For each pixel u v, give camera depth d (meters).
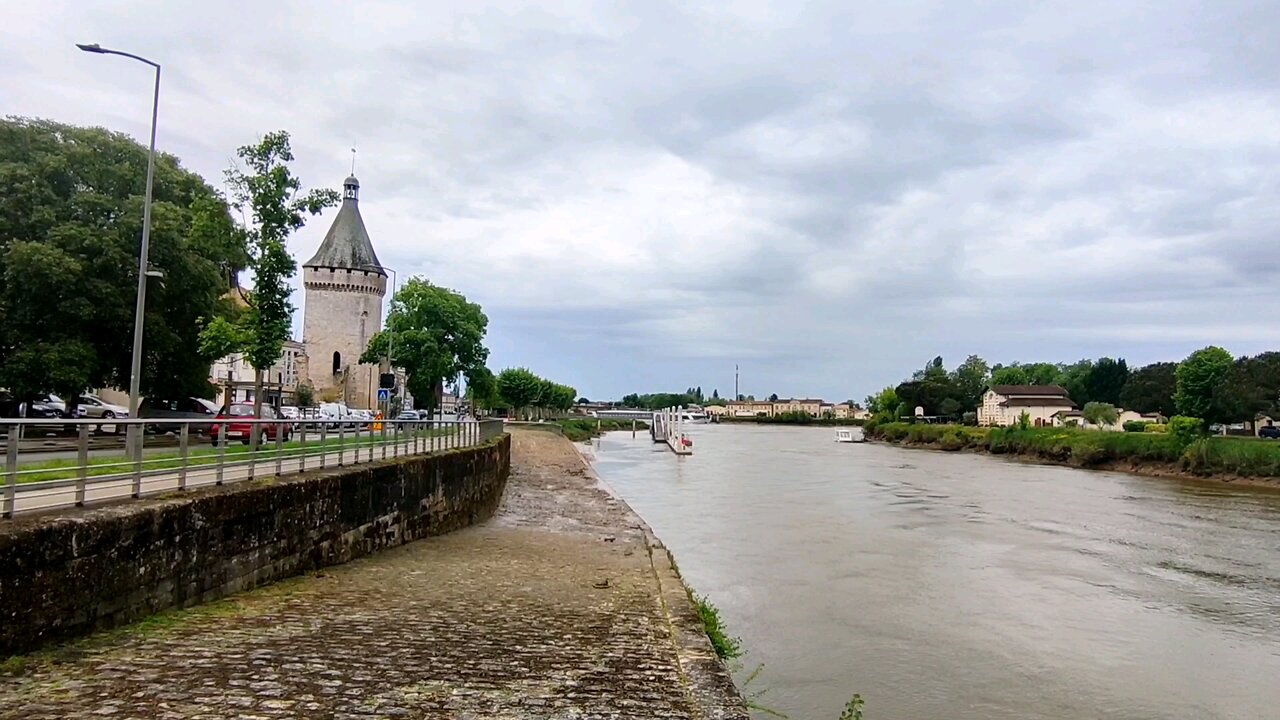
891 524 33.88
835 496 45.00
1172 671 15.37
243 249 27.27
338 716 7.16
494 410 128.62
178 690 7.52
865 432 142.00
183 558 10.61
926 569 24.33
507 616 12.30
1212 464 59.81
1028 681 14.66
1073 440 77.88
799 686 14.06
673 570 18.45
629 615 13.10
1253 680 14.91
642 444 110.56
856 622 18.27
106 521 9.12
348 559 16.17
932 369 155.88
